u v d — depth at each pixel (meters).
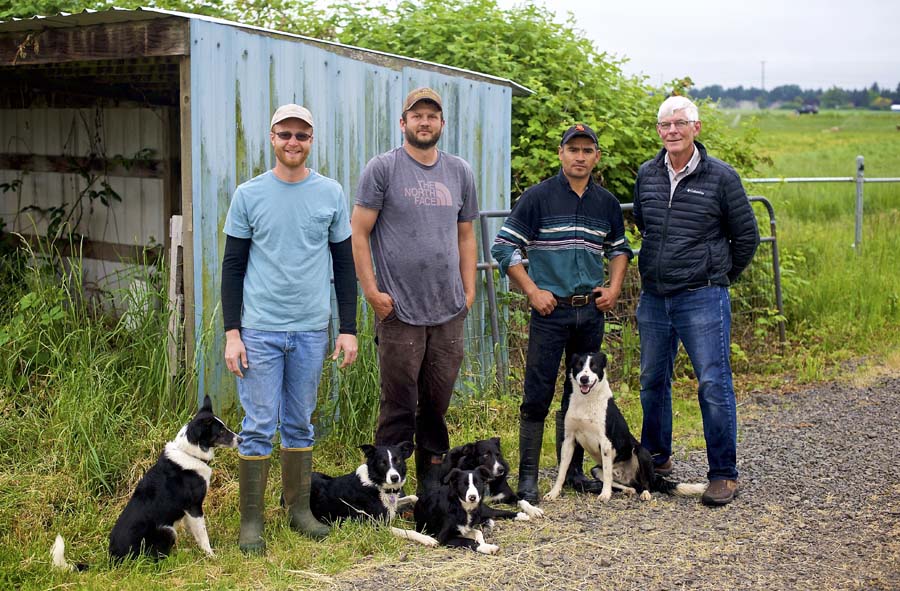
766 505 5.20
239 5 9.99
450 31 9.55
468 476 4.62
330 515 4.91
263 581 4.16
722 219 5.34
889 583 4.05
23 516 4.68
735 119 12.03
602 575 4.21
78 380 5.47
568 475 5.77
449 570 4.29
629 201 9.48
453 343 5.06
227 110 5.68
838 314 9.95
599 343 5.54
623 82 9.98
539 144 9.07
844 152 34.91
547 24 9.85
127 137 8.22
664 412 5.78
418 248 4.84
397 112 6.89
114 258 8.42
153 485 4.30
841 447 6.35
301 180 4.42
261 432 4.46
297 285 4.42
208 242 5.64
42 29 5.96
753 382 8.34
